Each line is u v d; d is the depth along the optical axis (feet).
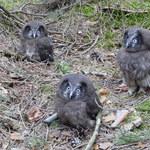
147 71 6.67
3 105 6.36
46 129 6.13
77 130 6.05
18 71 7.15
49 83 6.92
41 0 9.16
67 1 9.11
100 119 6.08
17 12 8.53
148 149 5.79
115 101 6.64
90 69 7.47
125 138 5.90
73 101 5.98
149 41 6.63
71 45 8.05
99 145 5.88
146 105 6.50
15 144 5.88
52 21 8.66
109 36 8.35
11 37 8.04
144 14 8.66
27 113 6.32
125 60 6.69
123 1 8.92
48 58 7.71
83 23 8.62
